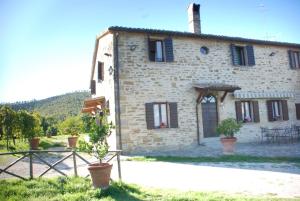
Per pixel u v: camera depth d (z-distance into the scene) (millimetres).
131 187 6613
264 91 17562
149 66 14625
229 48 16938
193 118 15312
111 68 14359
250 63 17234
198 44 16062
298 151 12047
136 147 13812
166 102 14781
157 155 12367
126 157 12102
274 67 18234
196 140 15242
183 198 5586
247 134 16703
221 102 16062
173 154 12656
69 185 6703
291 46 18875
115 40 14078
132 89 14125
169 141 14547
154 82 14625
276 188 6410
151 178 7879
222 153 12305
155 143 14219
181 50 15562
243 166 9211
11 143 20141
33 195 6105
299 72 19250
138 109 14109
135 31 14250
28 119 16766
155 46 15250
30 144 16609
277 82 18172
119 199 5703
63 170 9477
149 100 14391
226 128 11961
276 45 18375
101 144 6730
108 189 6277
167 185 7000
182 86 15266
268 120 17516
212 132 15852
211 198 5531
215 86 14766
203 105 15836
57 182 7012
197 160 10625
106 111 7719
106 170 6422
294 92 18781
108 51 15180
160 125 14609
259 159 10367
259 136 17000
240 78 16938
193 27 17609
